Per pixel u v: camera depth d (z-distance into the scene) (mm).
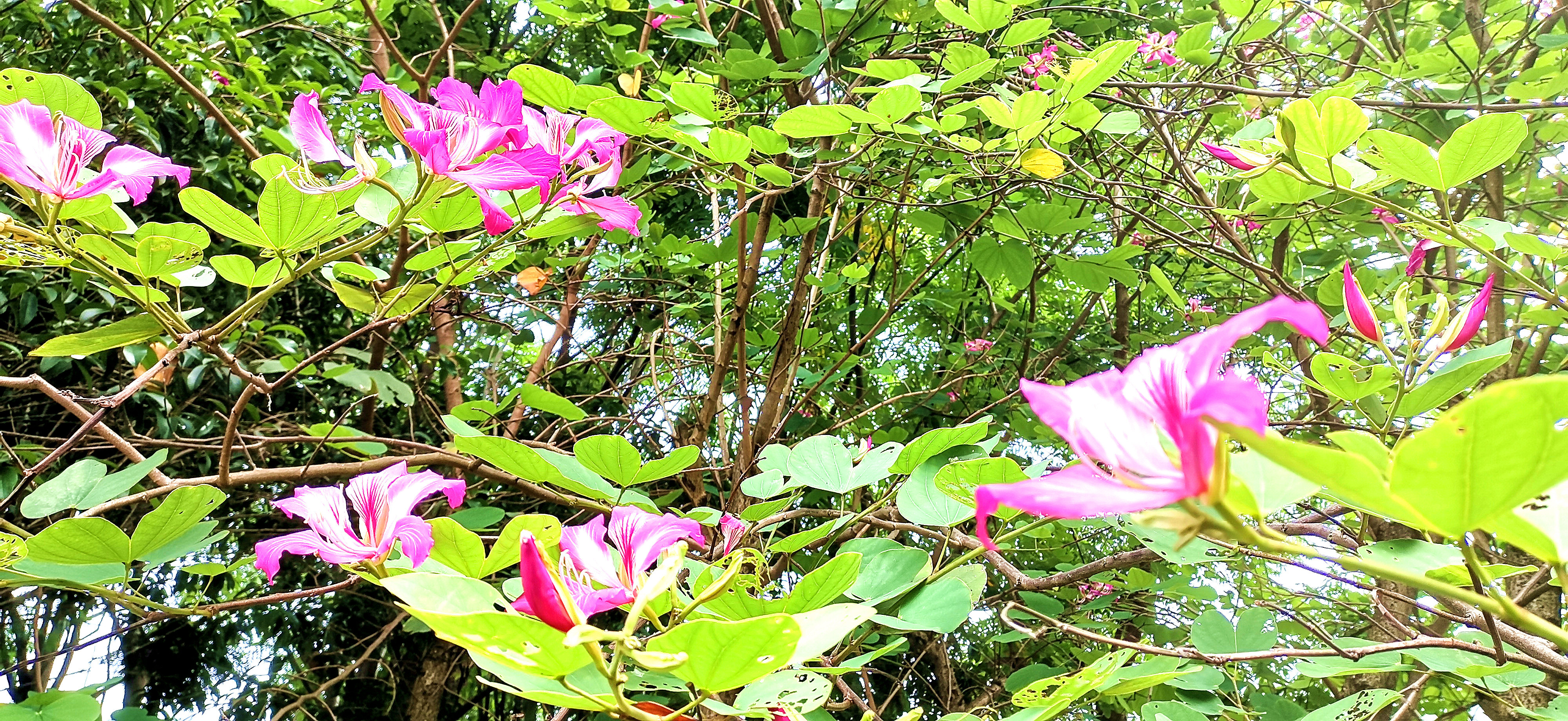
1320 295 2896
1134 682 1559
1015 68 3482
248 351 4359
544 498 2467
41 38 4363
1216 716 2275
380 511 1188
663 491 4332
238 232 1457
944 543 1984
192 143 4605
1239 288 4715
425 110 1402
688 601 1326
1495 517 571
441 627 778
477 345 6039
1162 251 4684
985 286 5590
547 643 803
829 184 3033
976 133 3465
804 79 3324
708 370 4742
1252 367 4191
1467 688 2865
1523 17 3480
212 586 5199
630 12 3945
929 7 3369
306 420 5051
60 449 1820
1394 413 1506
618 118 2078
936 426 5512
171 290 3582
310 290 5219
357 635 5977
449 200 1612
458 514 2506
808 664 1826
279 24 4332
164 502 1555
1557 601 2799
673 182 3594
